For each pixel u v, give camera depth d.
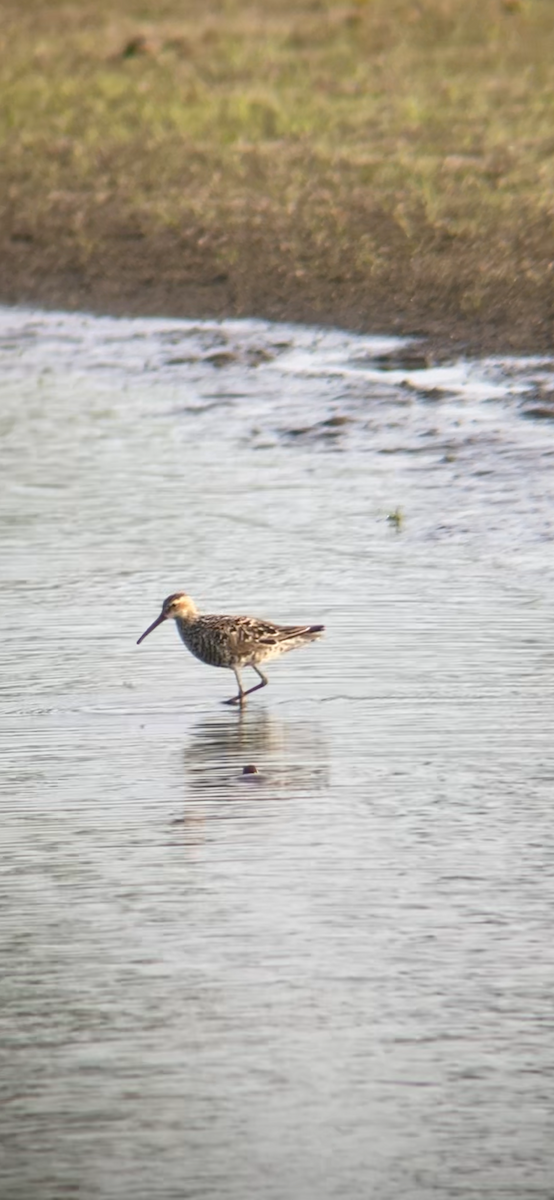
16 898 11.60
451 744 14.33
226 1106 9.25
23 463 23.84
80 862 12.14
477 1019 10.04
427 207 35.47
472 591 18.27
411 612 17.64
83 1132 9.05
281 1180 8.65
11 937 11.06
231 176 40.03
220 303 32.12
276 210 36.59
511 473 22.31
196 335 30.70
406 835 12.52
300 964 10.65
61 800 13.28
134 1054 9.74
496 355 27.58
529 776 13.62
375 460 23.33
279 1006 10.20
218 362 28.94
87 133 45.56
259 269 33.12
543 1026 9.95
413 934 10.99
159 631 17.48
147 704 15.55
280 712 15.27
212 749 14.34
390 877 11.80
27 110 48.66
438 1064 9.62
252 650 15.59
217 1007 10.20
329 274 32.22
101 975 10.57
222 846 12.38
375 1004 10.20
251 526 20.81
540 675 15.86
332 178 39.12
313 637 15.97
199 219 36.44
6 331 31.95
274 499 21.91
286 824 12.76
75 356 30.14
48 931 11.13
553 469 22.33
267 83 51.44
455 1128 9.06
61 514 21.50
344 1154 8.85
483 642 16.73
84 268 34.75
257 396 26.91
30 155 43.50
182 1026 10.00
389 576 18.81
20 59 55.75
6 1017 10.14
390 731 14.67
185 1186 8.62
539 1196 8.53
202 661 16.05
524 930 11.04
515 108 47.22
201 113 47.19
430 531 20.38
